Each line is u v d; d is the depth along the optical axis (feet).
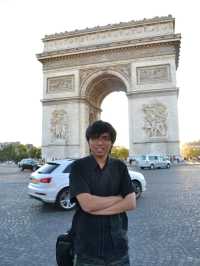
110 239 14.40
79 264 14.48
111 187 14.94
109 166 15.37
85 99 266.16
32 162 245.24
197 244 38.70
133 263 32.50
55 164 69.10
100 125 15.31
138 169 207.00
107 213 14.37
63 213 62.34
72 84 268.00
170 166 226.58
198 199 74.38
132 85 252.01
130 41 253.03
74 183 14.84
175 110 238.89
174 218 53.83
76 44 272.72
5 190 102.73
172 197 78.33
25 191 99.30
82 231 14.61
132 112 248.93
